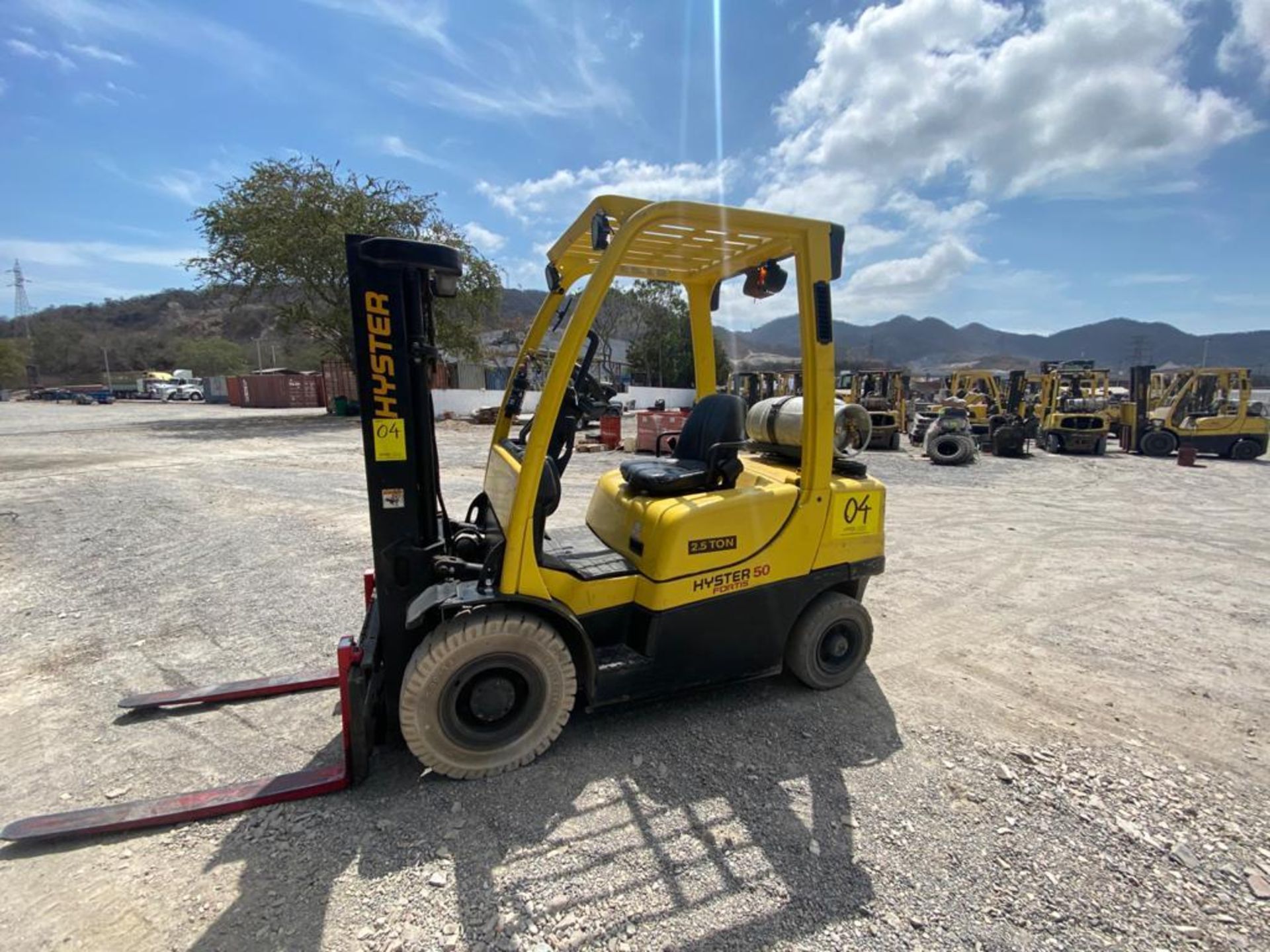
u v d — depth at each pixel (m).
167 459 12.88
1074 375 20.09
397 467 2.71
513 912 2.01
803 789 2.66
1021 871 2.23
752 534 3.07
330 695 3.41
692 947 1.89
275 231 22.19
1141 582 5.70
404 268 2.65
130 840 2.32
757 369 21.05
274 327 24.83
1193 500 10.02
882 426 17.47
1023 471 13.49
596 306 2.65
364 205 23.30
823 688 3.50
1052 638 4.38
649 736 3.03
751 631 3.17
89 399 46.72
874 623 4.63
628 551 3.15
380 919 1.98
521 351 3.76
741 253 3.42
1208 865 2.27
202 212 23.09
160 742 2.98
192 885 2.11
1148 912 2.05
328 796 2.57
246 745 2.95
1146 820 2.50
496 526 3.12
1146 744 3.05
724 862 2.24
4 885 2.11
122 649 4.01
